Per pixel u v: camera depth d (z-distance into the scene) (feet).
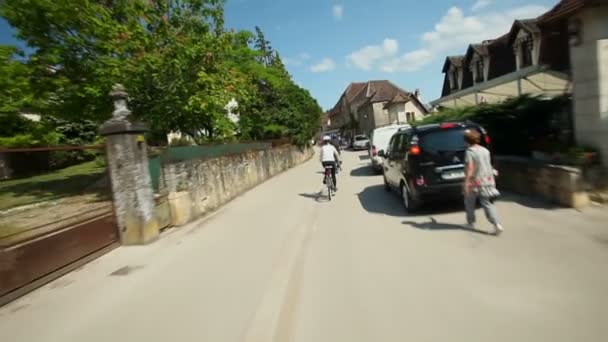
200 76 36.99
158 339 11.45
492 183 17.97
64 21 31.73
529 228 18.25
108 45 32.94
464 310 11.27
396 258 16.46
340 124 280.72
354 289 13.71
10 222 21.65
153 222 23.66
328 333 10.89
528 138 28.53
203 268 17.72
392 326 10.85
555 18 22.49
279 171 70.18
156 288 15.64
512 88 42.19
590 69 21.24
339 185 43.52
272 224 26.05
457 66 90.22
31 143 44.37
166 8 38.45
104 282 16.83
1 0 31.22
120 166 22.43
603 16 20.48
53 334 12.35
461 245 17.12
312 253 18.58
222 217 30.27
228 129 47.24
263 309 12.87
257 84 87.61
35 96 35.12
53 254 17.63
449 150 22.97
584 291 11.64
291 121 92.27
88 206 27.63
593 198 20.49
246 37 77.71
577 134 22.56
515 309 11.00
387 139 51.52
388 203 29.89
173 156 30.14
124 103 23.35
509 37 66.39
